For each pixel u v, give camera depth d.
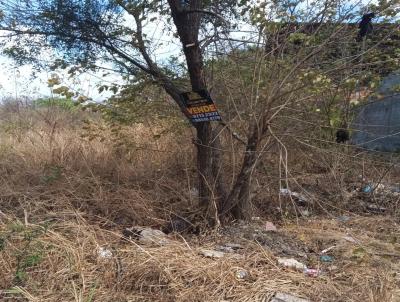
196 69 4.38
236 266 3.35
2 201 4.66
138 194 4.95
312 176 5.64
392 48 4.69
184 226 4.42
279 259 3.60
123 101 4.90
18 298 2.88
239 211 4.57
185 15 4.29
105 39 4.74
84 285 3.03
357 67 4.40
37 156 6.25
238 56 4.27
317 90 3.94
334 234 4.29
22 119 8.70
